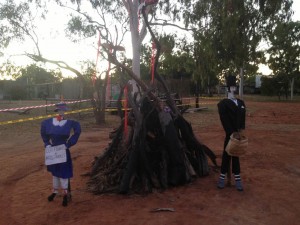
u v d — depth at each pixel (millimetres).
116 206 6234
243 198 6555
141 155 7027
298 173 8414
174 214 5773
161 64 35812
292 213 5875
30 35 20266
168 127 7406
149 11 20984
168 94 8453
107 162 8109
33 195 7031
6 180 8219
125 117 7844
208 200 6441
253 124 19297
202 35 20812
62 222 5629
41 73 53062
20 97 46438
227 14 19422
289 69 47312
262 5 19219
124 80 8117
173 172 7227
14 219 5840
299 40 45969
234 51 20078
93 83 18688
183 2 21578
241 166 9055
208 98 48438
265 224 5422
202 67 22250
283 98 53750
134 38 22328
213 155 8641
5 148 12461
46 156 6266
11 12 19859
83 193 7062
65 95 36031
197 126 18391
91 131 16688
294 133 15430
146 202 6395
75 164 9617
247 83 73000
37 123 19562
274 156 10305
